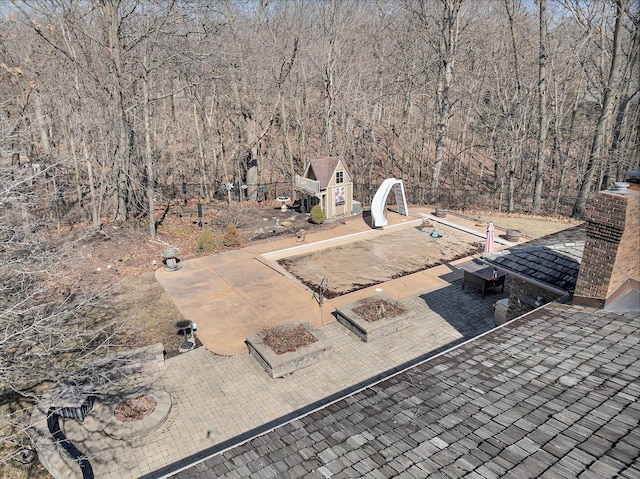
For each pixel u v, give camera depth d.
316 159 28.19
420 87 37.78
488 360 7.20
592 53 29.38
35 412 10.52
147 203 28.84
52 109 25.95
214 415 11.10
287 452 5.55
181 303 17.08
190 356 13.63
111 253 21.09
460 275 19.61
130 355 12.97
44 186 18.52
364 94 35.75
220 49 27.92
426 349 13.91
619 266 8.27
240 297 17.59
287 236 25.09
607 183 28.97
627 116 29.73
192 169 39.47
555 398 5.90
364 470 5.02
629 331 7.42
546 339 7.63
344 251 23.09
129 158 25.30
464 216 28.78
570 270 10.55
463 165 43.78
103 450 9.95
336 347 14.09
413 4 36.12
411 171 40.53
